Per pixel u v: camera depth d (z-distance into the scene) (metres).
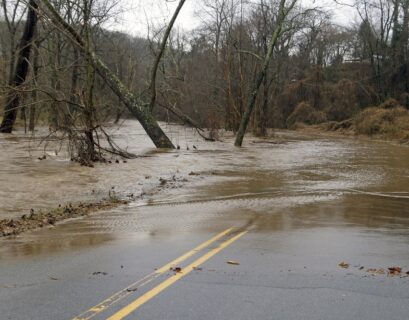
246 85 45.53
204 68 60.75
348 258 6.47
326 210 10.56
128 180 15.23
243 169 18.88
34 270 6.04
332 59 76.12
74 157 19.55
